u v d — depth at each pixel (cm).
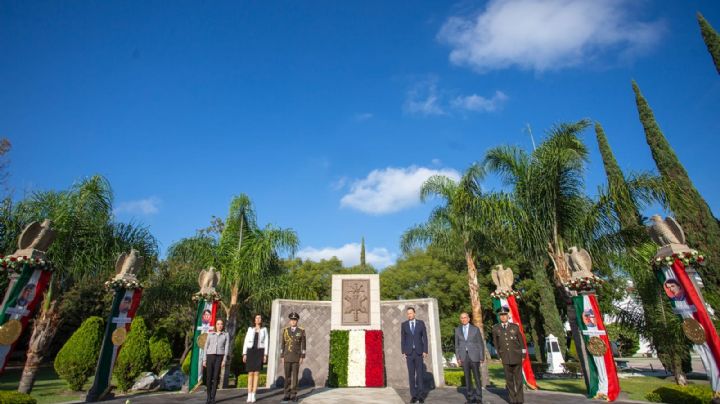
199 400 829
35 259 725
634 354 3600
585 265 834
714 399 629
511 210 1098
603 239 1012
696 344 656
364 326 1177
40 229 759
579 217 1020
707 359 643
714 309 1080
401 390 1039
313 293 1513
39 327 1094
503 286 1063
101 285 2339
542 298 2186
